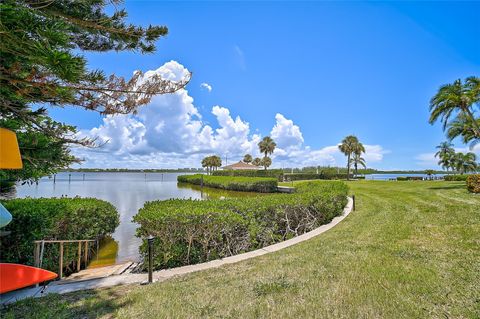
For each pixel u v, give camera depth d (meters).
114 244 8.70
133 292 3.68
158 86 3.50
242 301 3.21
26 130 3.71
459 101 19.03
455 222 7.66
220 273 4.42
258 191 33.84
